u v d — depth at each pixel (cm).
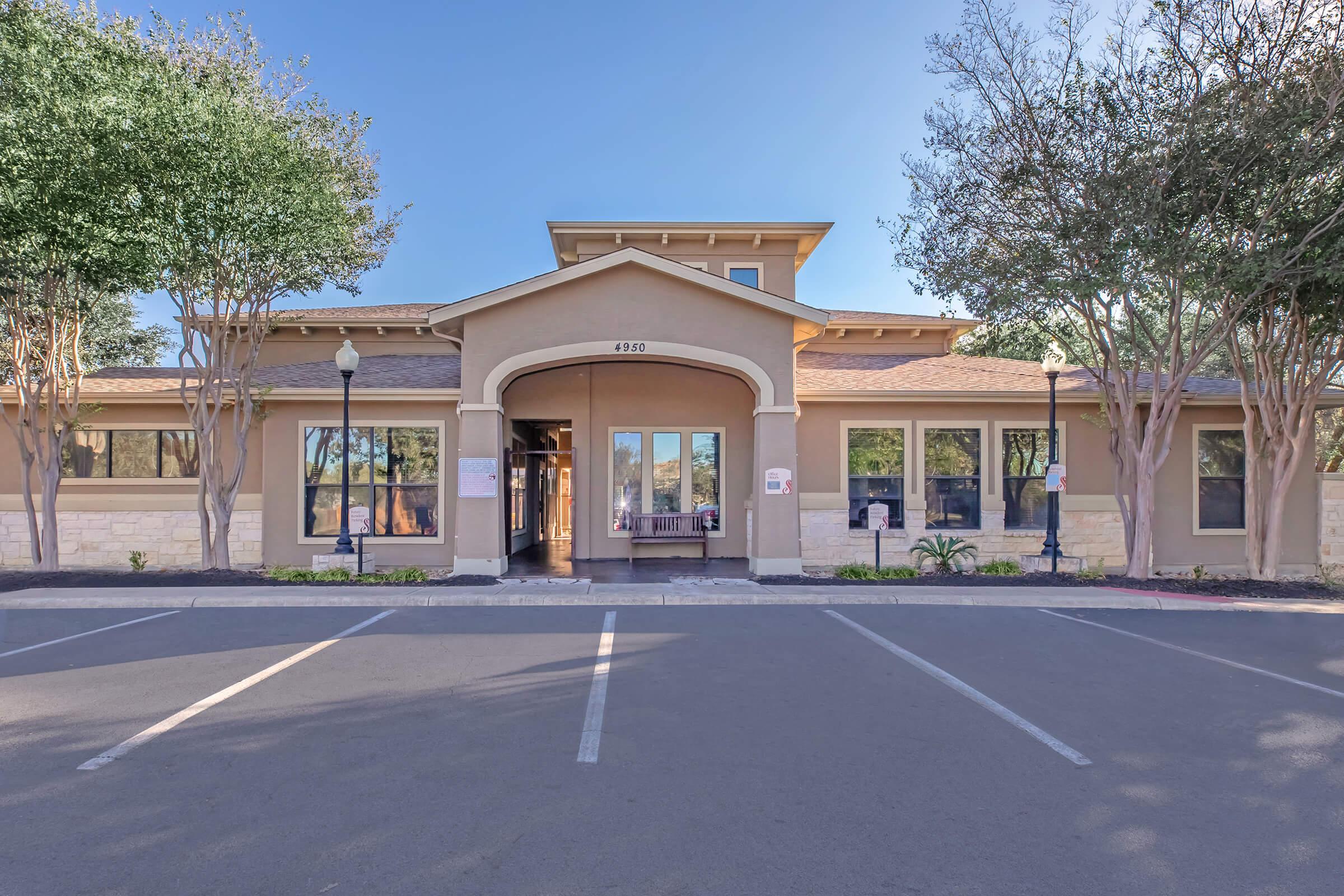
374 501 1500
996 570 1402
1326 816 409
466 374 1378
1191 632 898
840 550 1514
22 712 572
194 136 1134
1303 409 1347
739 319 1393
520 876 342
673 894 328
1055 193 1200
